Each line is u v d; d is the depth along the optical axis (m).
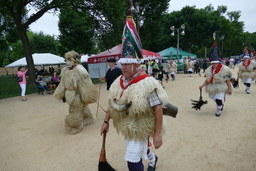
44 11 14.90
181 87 11.27
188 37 35.91
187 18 34.59
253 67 7.95
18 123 5.86
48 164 3.39
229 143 3.74
